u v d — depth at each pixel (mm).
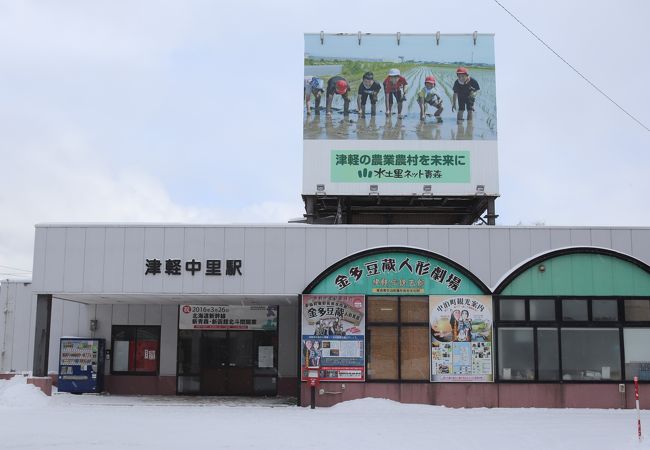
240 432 14914
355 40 26219
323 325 20516
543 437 14445
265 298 22172
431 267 20641
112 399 22391
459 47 26125
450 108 25625
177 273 21094
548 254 20531
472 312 20422
